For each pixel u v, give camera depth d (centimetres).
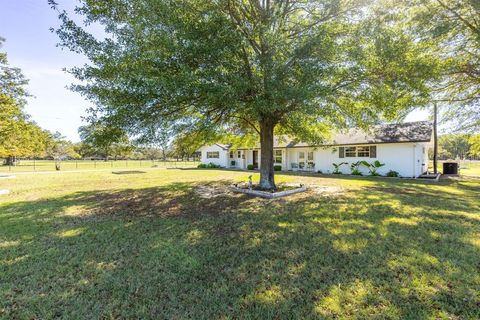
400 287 303
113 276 342
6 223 602
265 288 308
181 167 3158
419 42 1072
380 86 803
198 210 718
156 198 916
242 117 964
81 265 375
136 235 510
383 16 827
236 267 365
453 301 276
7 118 1384
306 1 799
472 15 1088
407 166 1636
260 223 574
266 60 714
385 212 647
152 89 607
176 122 859
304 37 714
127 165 3778
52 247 449
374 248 420
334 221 575
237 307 272
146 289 308
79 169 2762
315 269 353
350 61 771
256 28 730
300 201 802
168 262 383
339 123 980
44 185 1311
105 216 665
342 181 1363
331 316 254
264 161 1043
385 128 1875
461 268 348
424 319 248
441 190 1025
